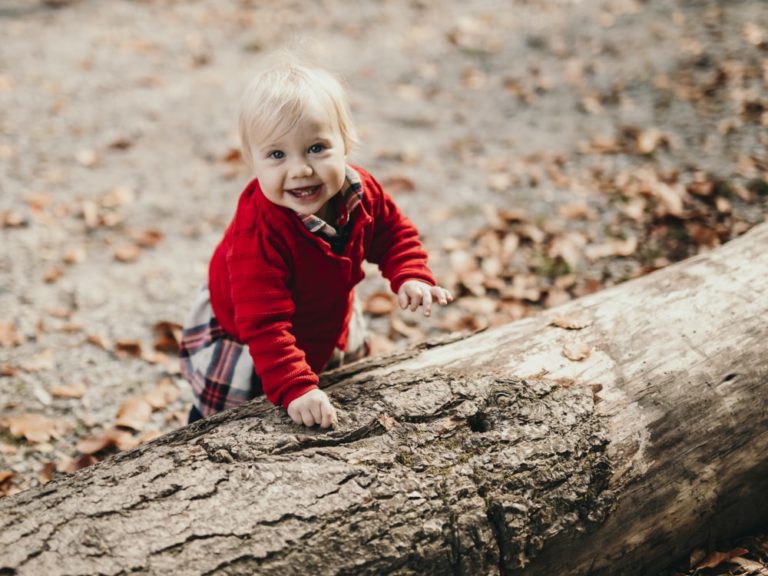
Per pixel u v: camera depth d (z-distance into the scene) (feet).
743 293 6.64
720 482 5.94
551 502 5.28
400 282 6.23
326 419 5.37
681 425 5.81
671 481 5.72
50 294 10.89
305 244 5.72
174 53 19.61
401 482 5.10
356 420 5.45
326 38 20.59
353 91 17.60
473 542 5.03
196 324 6.92
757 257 7.04
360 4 22.86
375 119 16.31
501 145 15.06
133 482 5.03
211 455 5.20
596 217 12.35
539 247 11.82
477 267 11.53
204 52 19.70
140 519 4.76
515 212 12.59
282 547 4.69
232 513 4.81
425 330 10.42
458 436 5.44
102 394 9.14
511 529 5.12
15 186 13.44
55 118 15.93
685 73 16.75
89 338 9.99
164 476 5.06
